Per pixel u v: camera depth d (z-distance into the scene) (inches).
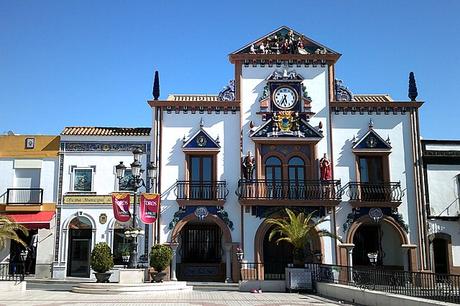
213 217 1192.2
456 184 1243.2
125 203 1001.5
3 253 1227.2
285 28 1286.9
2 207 1228.5
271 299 831.7
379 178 1239.5
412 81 1274.6
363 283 809.5
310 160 1225.4
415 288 661.3
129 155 1242.6
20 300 784.9
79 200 1228.5
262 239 1179.9
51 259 1210.0
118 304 732.7
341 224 1199.6
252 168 1200.2
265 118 1241.4
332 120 1246.3
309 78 1264.8
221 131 1236.5
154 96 1253.1
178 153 1223.5
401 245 1194.6
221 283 1151.0
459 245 1215.6
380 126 1249.4
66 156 1248.2
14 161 1251.2
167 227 1189.7
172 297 850.1
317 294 943.7
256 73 1263.5
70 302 757.3
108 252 956.0
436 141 1266.0
